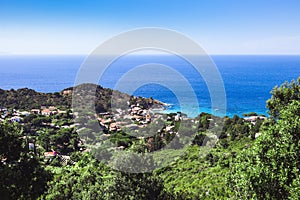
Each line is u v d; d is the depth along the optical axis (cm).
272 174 628
